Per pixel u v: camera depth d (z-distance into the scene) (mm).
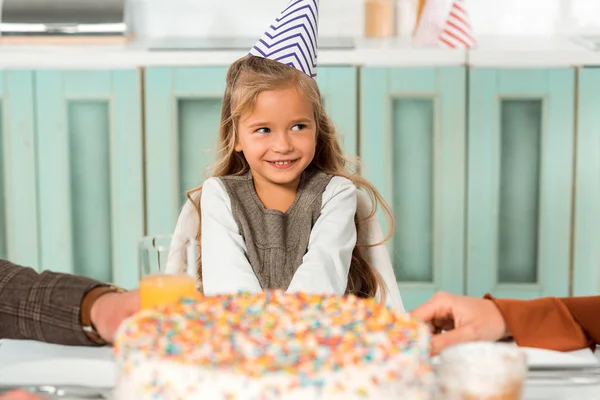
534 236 2953
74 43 2938
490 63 2857
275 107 1614
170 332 869
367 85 2857
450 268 2971
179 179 2912
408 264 2971
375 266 1703
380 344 842
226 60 2852
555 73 2861
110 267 2973
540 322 1246
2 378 1100
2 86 2857
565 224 2947
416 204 2934
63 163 2910
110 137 2891
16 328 1256
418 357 817
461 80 2863
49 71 2852
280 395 766
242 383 770
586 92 2869
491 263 2967
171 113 2875
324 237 1587
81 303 1240
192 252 1179
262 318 926
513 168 2920
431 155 2904
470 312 1239
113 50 2854
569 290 2980
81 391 1021
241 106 1630
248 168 1770
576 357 1200
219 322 910
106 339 1230
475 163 2912
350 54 2838
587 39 3068
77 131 2893
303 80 1646
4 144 2891
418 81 2861
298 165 1656
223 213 1636
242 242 1624
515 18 3221
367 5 3119
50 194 2928
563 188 2928
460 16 2875
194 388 780
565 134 2896
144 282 1156
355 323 907
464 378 865
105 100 2873
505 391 864
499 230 2949
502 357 878
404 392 795
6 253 2957
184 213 1727
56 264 2971
